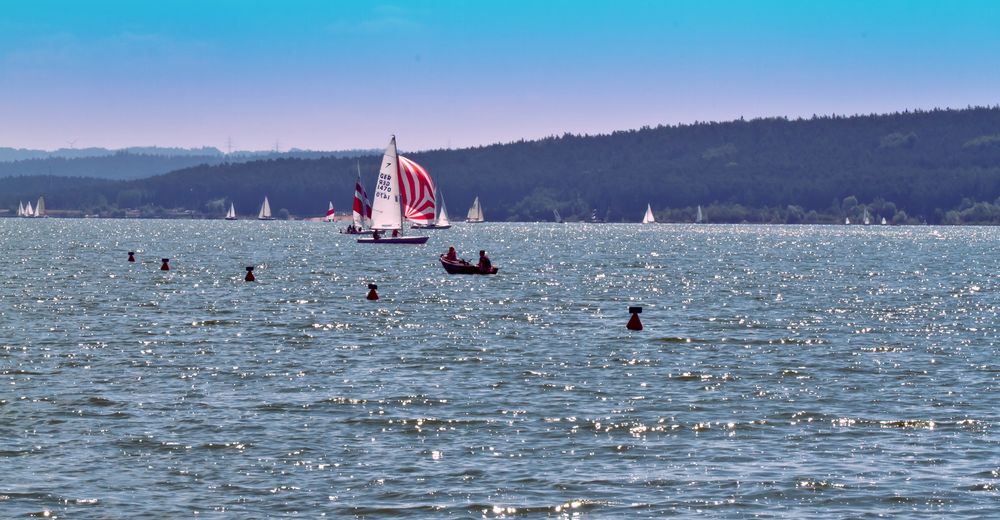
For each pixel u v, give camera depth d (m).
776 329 191.25
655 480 91.81
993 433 107.06
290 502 86.19
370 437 105.19
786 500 86.88
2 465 94.50
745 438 105.56
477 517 83.38
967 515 83.38
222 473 93.06
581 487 89.94
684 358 155.00
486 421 111.75
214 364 146.12
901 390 129.75
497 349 162.75
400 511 84.44
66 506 84.75
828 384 133.62
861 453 99.88
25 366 142.62
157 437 104.06
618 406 119.56
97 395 123.12
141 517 82.56
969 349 165.62
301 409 116.75
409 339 173.88
